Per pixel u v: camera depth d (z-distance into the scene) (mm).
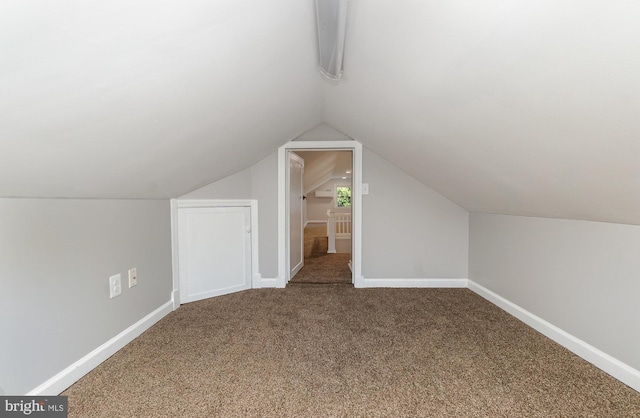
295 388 1508
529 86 1044
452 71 1214
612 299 1627
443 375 1613
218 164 2412
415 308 2607
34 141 991
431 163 2418
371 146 3059
